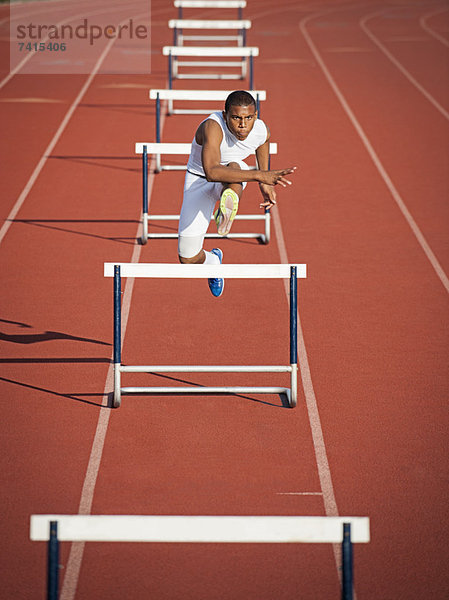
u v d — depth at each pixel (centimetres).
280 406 2142
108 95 6153
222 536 1077
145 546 1595
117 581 1491
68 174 4353
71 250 3309
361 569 1531
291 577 1510
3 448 1917
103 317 2694
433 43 8531
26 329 2589
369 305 2825
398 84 6625
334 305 2820
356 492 1767
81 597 1447
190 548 1591
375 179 4344
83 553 1567
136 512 1681
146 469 1844
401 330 2628
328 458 1900
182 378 2298
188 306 2791
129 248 3350
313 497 1747
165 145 3325
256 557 1566
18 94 6191
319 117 5575
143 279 3028
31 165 4497
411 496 1758
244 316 2717
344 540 1066
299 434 2003
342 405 2147
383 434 2008
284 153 4772
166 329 2603
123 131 5194
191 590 1470
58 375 2291
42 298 2838
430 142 5041
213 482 1797
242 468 1853
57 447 1928
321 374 2322
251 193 4131
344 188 4194
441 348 2502
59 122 5394
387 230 3609
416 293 2941
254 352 2450
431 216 3791
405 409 2130
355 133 5219
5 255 3244
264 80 6675
